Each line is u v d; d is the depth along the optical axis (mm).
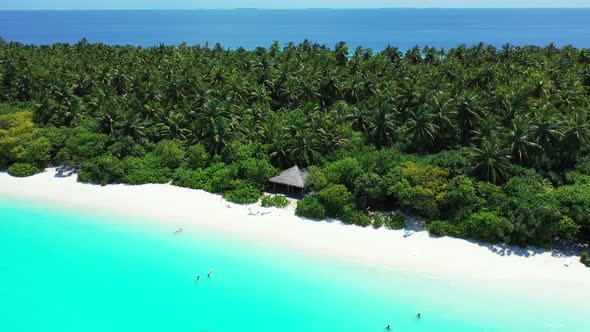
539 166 54344
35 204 60375
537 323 37906
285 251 48500
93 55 123438
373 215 54312
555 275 43031
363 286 42906
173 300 41781
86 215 57156
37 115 79938
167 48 134500
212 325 38688
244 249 49125
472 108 63938
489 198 49656
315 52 119562
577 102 73562
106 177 66000
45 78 96562
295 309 40312
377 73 96938
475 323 38156
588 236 47250
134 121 72250
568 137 53812
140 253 48938
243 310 40375
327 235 51062
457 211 50344
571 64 100812
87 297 42344
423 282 43031
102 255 48656
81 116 79312
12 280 44844
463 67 98688
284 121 68438
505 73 89875
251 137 67625
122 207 58969
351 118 69000
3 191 64438
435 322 38438
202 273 45375
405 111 70062
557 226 45406
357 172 55375
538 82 76312
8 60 109375
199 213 56938
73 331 38281
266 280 44156
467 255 46438
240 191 59781
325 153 63312
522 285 42062
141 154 70312
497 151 51875
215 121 68688
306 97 84000
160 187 64562
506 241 46906
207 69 95938
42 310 40781
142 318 39656
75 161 71688
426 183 51906
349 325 38375
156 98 81812
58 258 48281
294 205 57906
